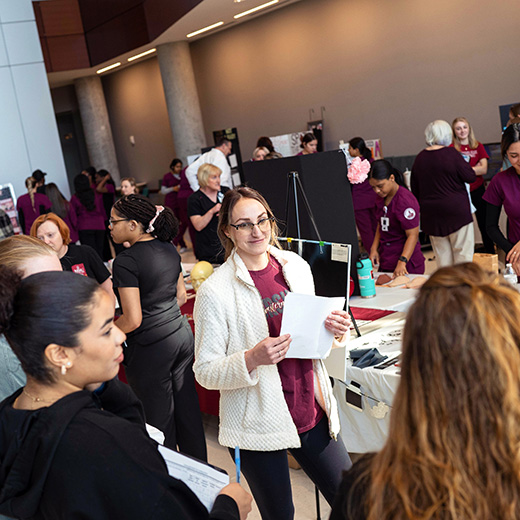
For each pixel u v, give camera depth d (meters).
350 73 9.59
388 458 0.91
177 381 2.91
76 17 12.99
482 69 7.77
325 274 2.65
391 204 3.98
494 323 0.84
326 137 10.34
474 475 0.84
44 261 1.62
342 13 9.46
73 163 16.95
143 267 2.73
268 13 10.74
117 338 1.14
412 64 8.63
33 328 1.06
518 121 4.49
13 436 1.07
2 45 8.79
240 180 8.81
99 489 1.03
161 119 14.23
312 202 3.24
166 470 1.10
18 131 8.95
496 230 3.60
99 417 1.08
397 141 9.16
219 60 12.12
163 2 10.18
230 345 2.03
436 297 0.89
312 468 2.10
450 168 4.70
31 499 1.04
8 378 1.66
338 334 1.98
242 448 2.01
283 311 1.90
